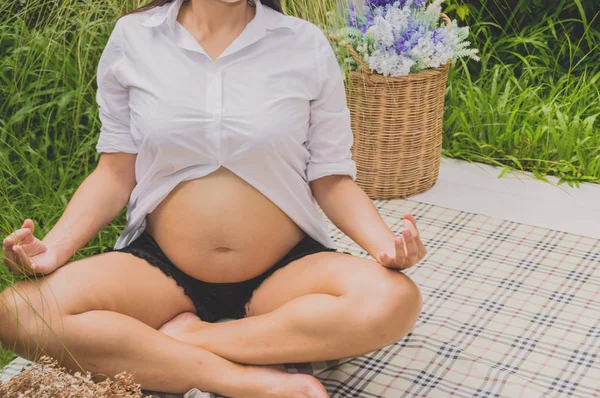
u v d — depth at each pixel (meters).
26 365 1.87
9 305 1.61
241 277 1.79
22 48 2.47
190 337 1.73
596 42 3.66
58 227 1.73
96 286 1.67
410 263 1.64
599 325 2.12
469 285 2.30
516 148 3.09
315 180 1.83
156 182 1.75
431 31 2.69
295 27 1.76
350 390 1.82
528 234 2.58
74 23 2.51
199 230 1.73
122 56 1.75
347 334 1.64
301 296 1.71
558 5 3.68
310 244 1.83
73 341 1.61
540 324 2.12
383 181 2.77
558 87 3.38
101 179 1.79
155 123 1.68
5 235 2.16
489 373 1.87
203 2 1.71
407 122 2.69
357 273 1.69
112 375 1.64
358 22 2.70
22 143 2.52
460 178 2.97
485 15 3.82
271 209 1.75
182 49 1.71
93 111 2.52
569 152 3.02
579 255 2.46
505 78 3.35
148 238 1.82
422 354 1.94
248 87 1.70
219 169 1.72
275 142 1.69
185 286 1.79
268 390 1.64
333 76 1.78
